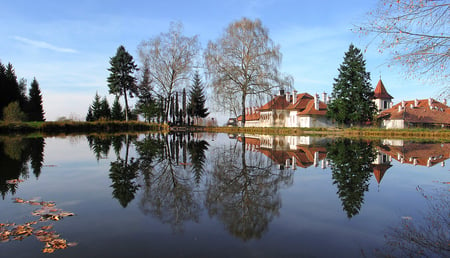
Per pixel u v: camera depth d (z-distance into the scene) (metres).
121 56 44.72
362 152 14.20
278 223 4.36
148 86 38.28
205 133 34.69
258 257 3.24
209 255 3.30
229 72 31.27
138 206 5.11
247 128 39.59
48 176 7.64
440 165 10.12
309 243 3.66
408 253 3.39
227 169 8.93
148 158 11.18
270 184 6.95
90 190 6.16
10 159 10.69
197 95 68.88
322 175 8.09
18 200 5.37
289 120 52.25
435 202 5.48
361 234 3.97
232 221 4.41
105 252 3.35
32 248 3.42
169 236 3.83
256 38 30.39
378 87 61.94
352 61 41.97
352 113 41.25
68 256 3.24
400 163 10.54
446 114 48.56
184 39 34.88
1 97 44.66
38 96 61.62
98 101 61.94
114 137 23.53
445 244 3.65
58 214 4.62
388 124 48.28
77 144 16.75
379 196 5.91
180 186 6.61
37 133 27.97
